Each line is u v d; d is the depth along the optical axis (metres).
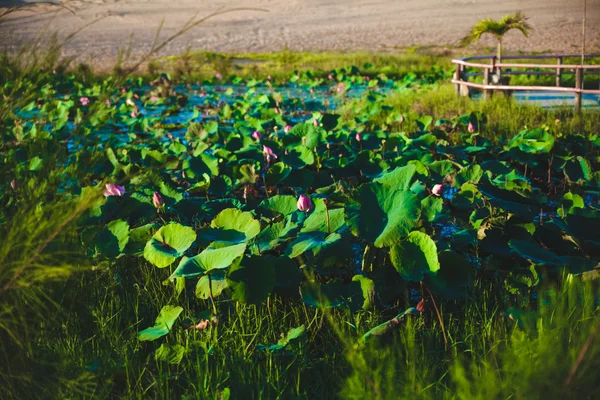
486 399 2.09
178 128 9.42
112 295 3.30
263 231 3.69
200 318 3.17
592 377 2.05
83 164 2.70
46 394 2.40
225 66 17.22
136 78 13.97
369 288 3.14
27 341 2.48
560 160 6.00
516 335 2.70
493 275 3.64
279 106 10.93
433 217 3.79
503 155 6.40
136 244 3.61
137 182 4.60
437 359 2.71
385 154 6.25
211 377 2.59
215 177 5.20
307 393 2.61
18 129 5.26
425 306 3.27
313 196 4.72
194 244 4.11
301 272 3.47
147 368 2.75
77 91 11.67
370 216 3.26
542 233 3.93
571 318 2.72
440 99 10.80
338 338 2.95
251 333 3.02
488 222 4.00
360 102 11.17
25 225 2.38
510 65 10.29
